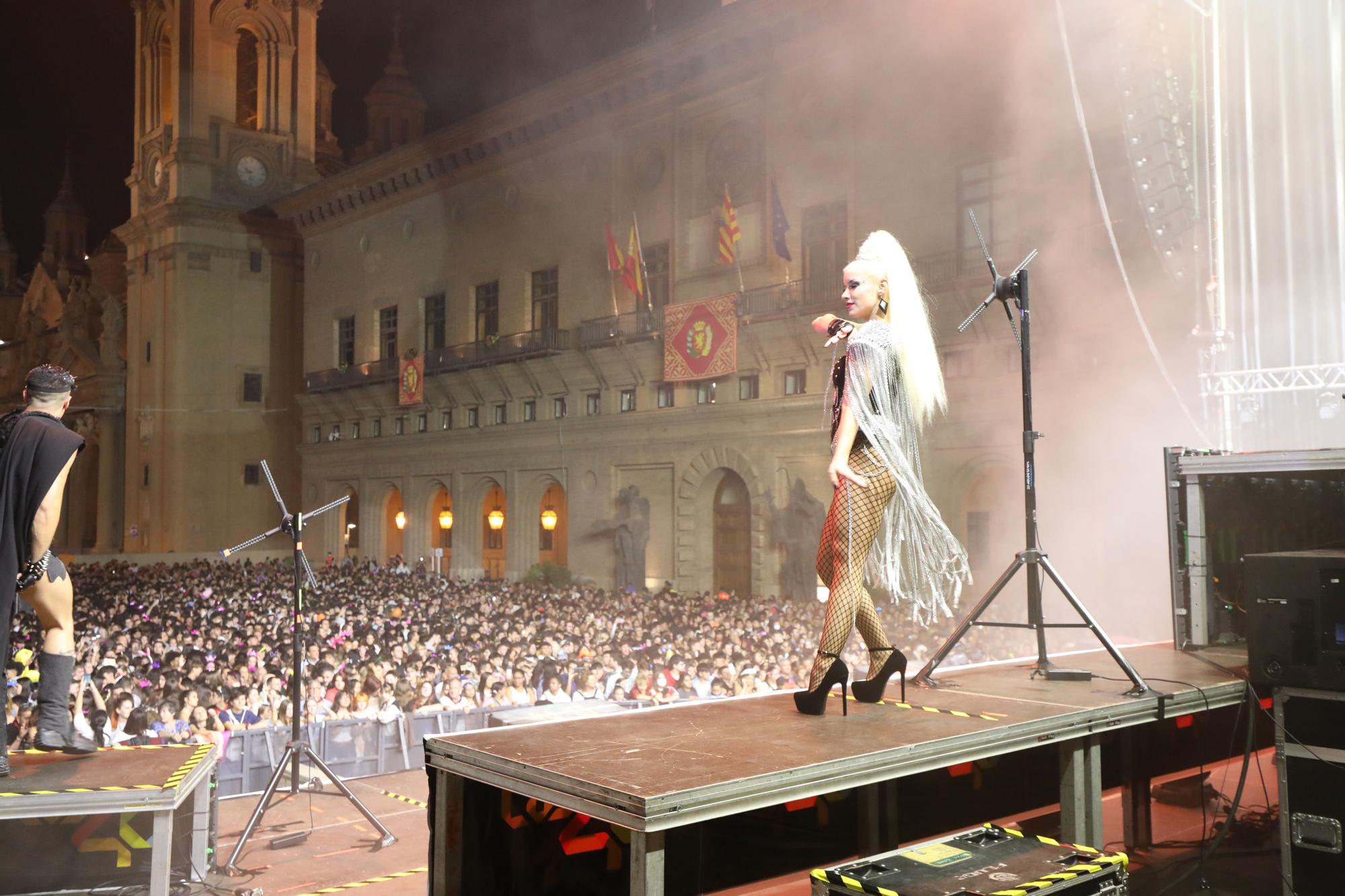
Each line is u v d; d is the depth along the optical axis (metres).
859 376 3.68
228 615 23.08
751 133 33.88
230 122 57.53
